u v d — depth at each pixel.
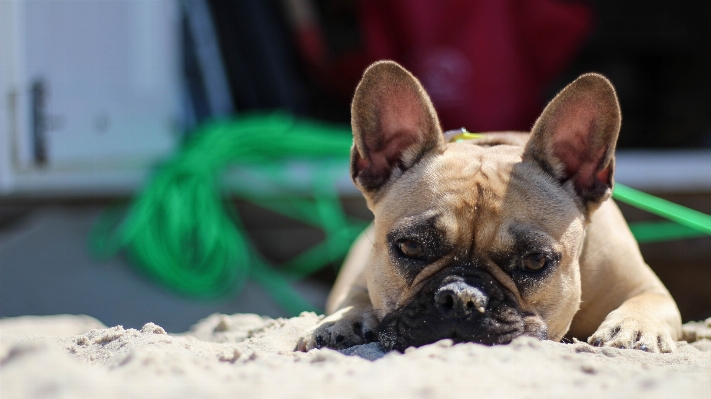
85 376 0.95
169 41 2.07
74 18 1.85
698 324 1.33
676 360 1.09
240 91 2.30
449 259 1.14
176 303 1.72
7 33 1.70
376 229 1.19
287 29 2.46
